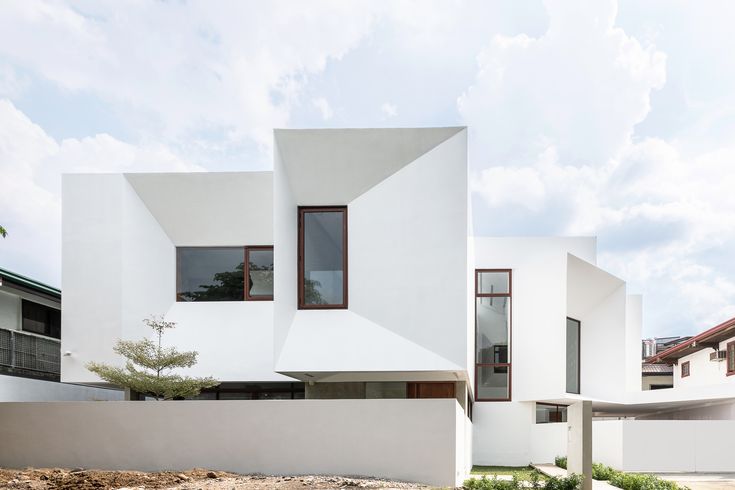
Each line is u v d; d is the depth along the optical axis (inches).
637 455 697.0
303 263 561.0
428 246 539.5
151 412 514.9
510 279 903.7
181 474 466.3
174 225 674.8
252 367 650.2
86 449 515.2
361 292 545.6
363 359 530.0
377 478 483.5
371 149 547.2
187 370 648.4
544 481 482.3
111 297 645.9
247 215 665.6
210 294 681.0
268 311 666.8
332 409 499.2
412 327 533.0
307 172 553.0
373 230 550.3
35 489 410.6
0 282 701.9
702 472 694.5
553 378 851.4
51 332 852.6
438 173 544.4
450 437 484.1
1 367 693.3
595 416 1379.2
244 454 501.7
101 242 652.1
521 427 869.2
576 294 927.7
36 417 522.3
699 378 1065.5
